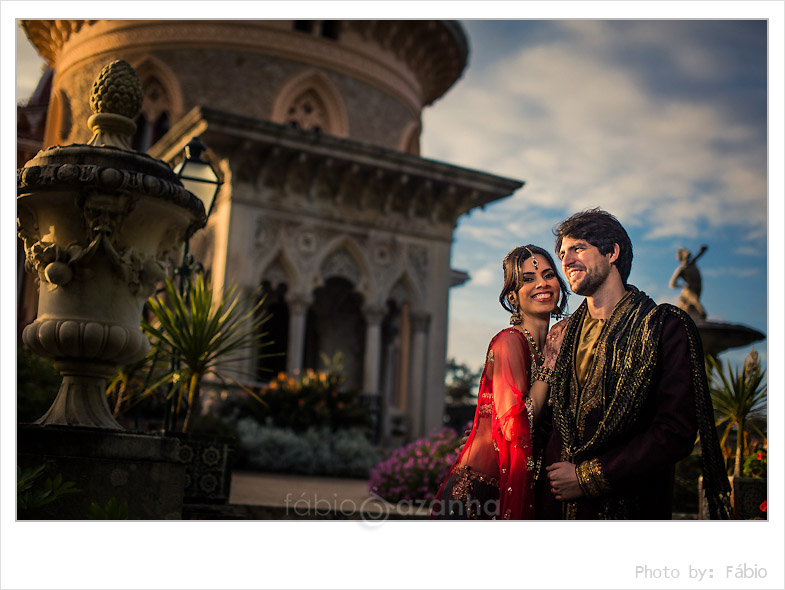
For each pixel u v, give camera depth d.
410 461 7.23
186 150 5.85
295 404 12.50
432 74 19.58
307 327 16.73
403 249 14.97
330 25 17.53
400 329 15.95
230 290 5.42
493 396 2.55
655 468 2.31
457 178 14.55
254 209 13.48
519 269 2.66
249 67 16.09
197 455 4.45
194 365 4.82
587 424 2.42
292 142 13.30
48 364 9.05
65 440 3.22
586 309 2.60
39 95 12.70
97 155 3.38
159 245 3.58
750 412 4.71
